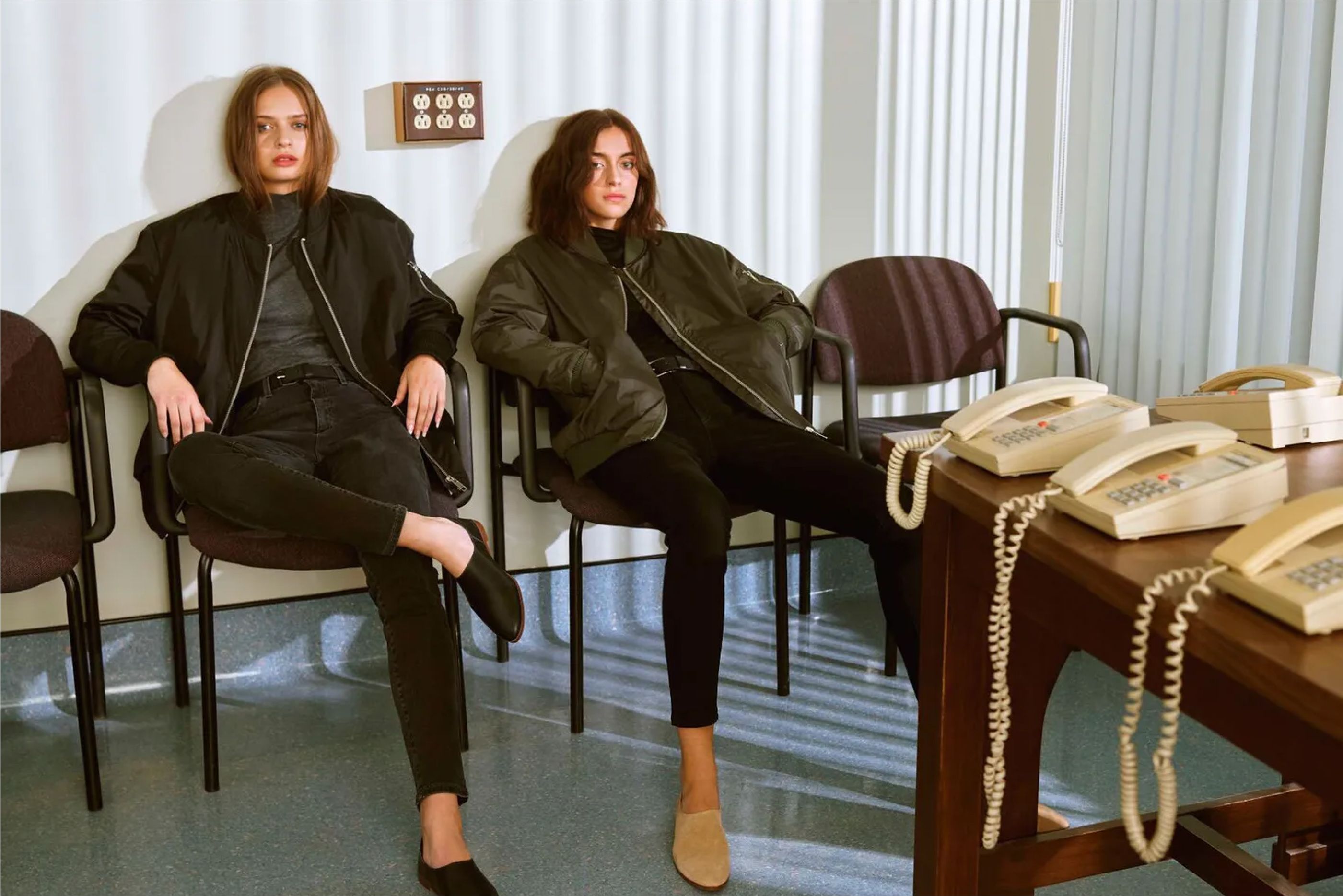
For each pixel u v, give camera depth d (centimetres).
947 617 143
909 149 293
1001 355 288
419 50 249
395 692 186
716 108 274
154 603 249
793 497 220
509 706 244
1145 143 293
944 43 292
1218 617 93
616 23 263
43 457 236
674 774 216
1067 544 109
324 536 191
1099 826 155
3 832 196
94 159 232
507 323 235
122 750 225
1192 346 284
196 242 227
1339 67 242
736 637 277
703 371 244
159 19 232
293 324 231
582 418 223
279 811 203
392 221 242
